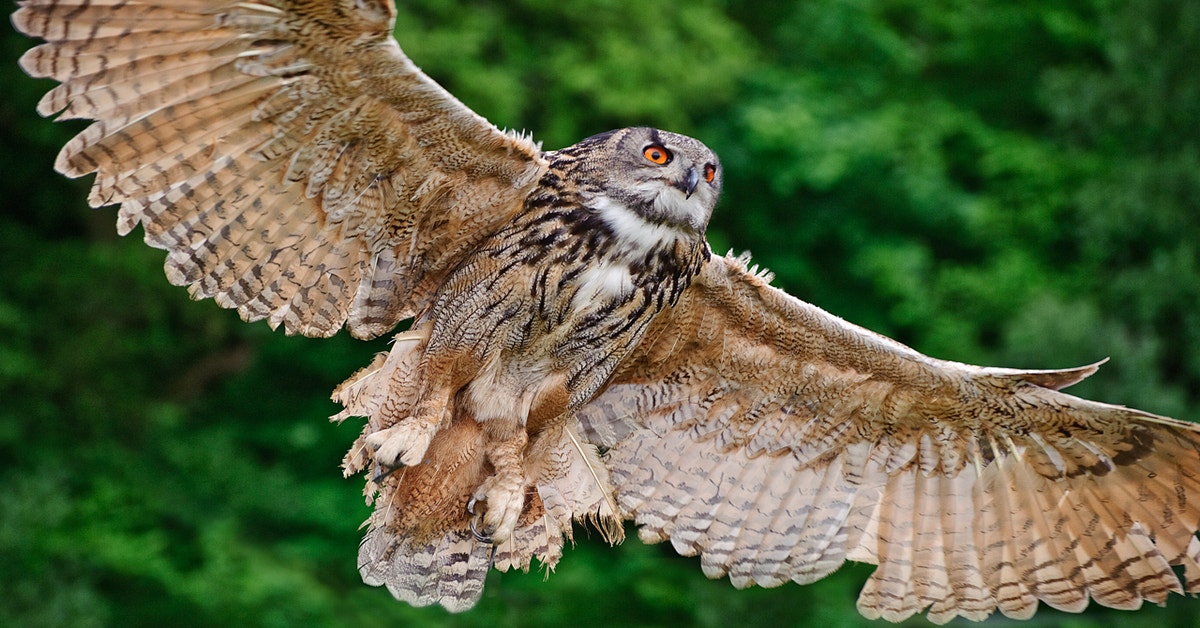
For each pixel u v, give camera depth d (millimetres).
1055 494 8609
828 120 23391
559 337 8188
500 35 22297
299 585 19688
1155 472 8305
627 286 8172
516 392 8266
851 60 25328
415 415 8000
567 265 8031
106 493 19984
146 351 21469
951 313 23016
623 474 8867
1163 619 19250
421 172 7621
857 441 8914
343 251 7754
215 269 7516
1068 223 24906
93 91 6891
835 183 23484
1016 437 8609
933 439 8805
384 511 8266
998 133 25266
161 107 7016
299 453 21578
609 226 8086
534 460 8625
